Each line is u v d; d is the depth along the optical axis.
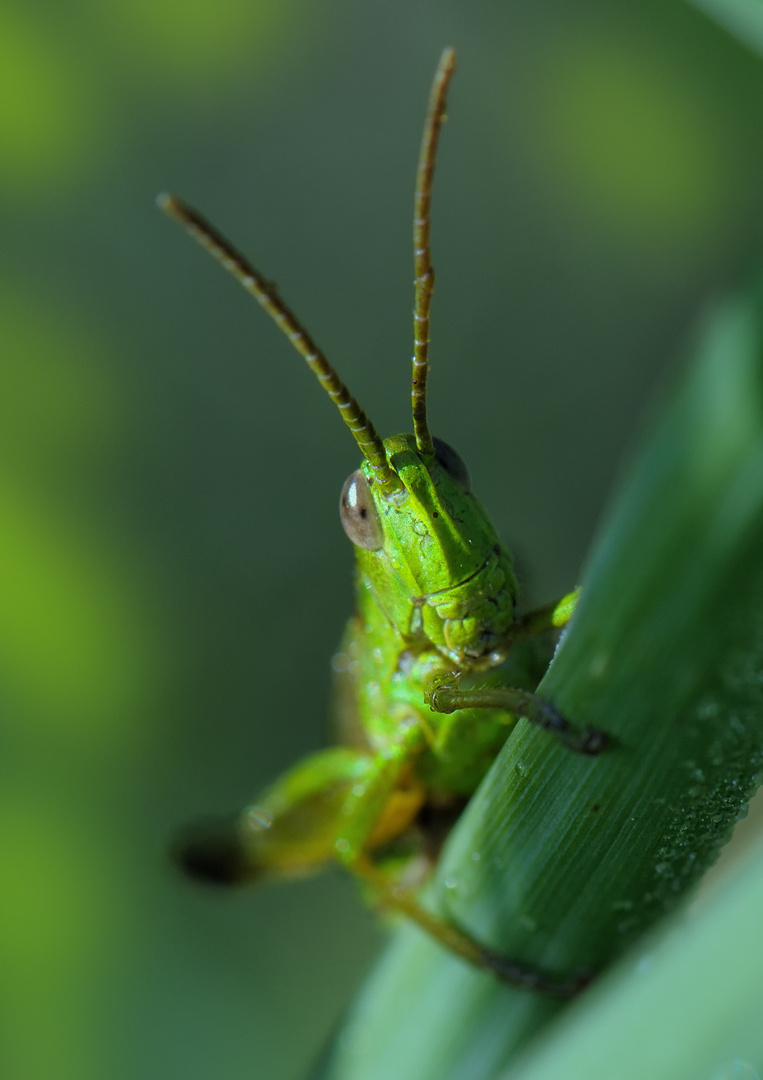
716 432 0.05
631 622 0.06
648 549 0.06
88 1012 0.08
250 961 0.09
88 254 0.09
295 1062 0.09
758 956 0.06
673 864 0.06
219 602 0.09
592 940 0.07
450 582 0.07
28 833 0.08
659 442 0.06
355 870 0.07
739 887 0.06
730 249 0.09
